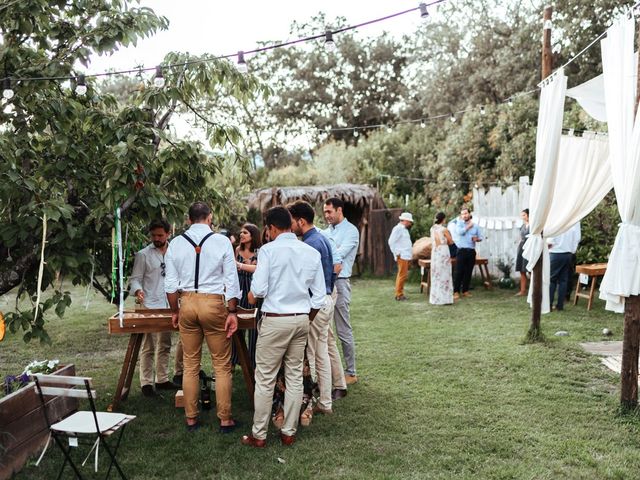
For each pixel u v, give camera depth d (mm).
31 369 4441
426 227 14688
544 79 6945
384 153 22594
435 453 3996
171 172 4922
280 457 3990
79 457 4035
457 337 7438
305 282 4176
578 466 3768
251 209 14180
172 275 4383
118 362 6691
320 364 4789
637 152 4480
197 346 4465
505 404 4926
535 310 7047
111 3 5023
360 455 3988
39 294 3996
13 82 4551
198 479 3711
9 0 4477
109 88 23484
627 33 4648
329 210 5543
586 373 5742
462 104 22031
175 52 5137
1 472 3639
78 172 4742
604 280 4723
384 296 11445
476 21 21469
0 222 4391
